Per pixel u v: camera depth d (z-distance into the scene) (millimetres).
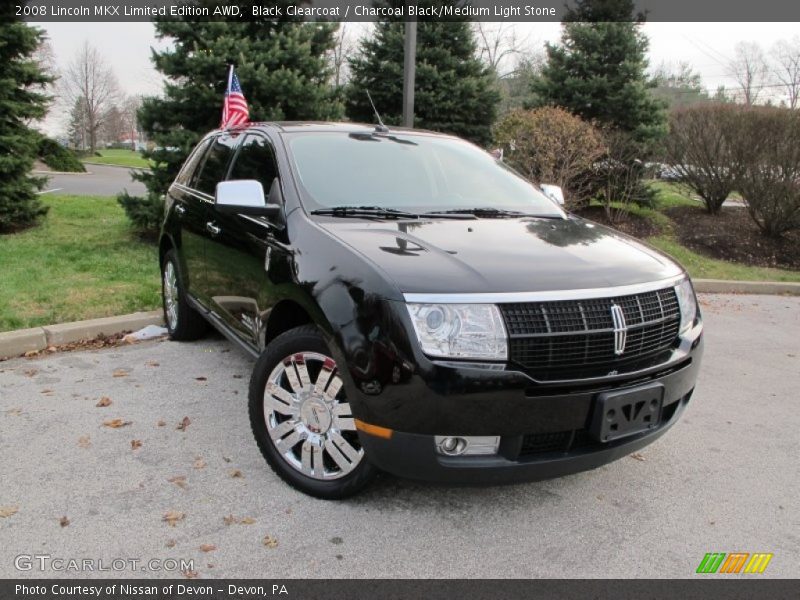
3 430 3822
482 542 2943
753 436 4270
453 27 14266
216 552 2781
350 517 3072
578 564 2828
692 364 3260
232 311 4109
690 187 13422
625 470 3717
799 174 11617
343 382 2861
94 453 3584
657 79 13352
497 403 2654
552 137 11094
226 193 3467
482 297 2682
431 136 4777
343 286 2885
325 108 9656
